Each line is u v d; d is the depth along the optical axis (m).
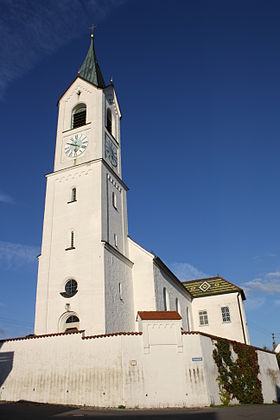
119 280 33.62
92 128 38.94
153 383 23.12
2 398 25.53
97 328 28.58
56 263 32.84
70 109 41.59
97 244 32.06
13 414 18.86
